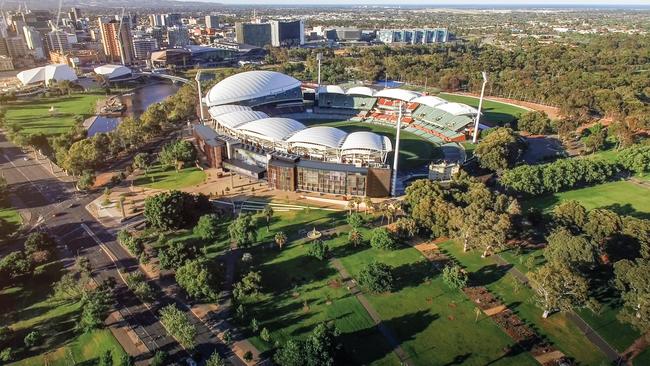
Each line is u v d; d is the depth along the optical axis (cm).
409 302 14638
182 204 18662
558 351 12600
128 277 15262
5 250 17838
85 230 19288
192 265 14600
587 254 14812
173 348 12669
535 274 13875
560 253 15275
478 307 14375
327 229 19350
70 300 14738
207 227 17812
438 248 17850
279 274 16100
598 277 15800
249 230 17500
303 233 19000
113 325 13575
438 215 17962
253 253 17500
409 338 13075
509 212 18288
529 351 12600
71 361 12300
